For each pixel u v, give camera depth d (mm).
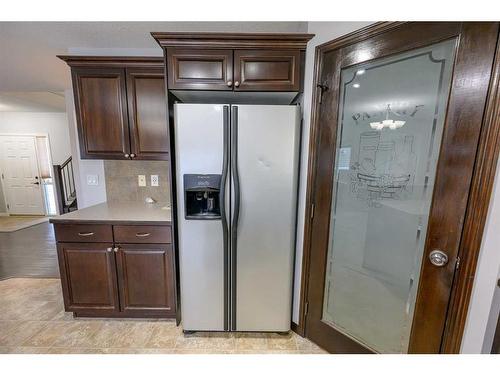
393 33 1115
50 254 3137
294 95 1625
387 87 1173
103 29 1730
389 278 1245
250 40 1446
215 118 1419
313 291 1594
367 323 1363
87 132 1877
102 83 1827
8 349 1567
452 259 1003
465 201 955
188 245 1546
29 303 2051
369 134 1261
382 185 1233
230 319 1643
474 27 897
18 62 2287
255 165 1462
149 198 2193
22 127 5105
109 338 1666
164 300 1783
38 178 5223
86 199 2268
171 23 1658
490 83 876
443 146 996
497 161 886
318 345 1606
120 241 1700
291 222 1533
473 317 983
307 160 1540
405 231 1162
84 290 1754
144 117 1871
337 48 1331
